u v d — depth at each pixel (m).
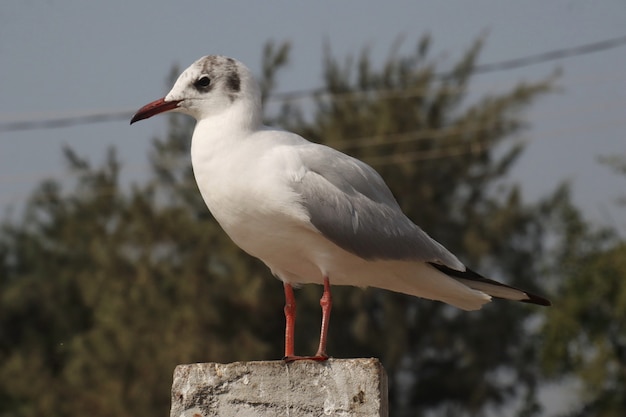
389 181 20.33
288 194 6.93
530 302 7.66
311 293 18.98
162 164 20.77
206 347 18.23
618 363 17.86
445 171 21.09
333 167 7.19
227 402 6.17
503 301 20.72
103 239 20.00
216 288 18.83
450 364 20.94
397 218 7.39
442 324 20.77
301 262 7.29
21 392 19.34
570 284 18.12
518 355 20.66
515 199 20.34
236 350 18.34
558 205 20.56
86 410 18.14
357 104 21.48
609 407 17.75
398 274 7.50
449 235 20.70
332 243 7.11
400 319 20.05
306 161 7.10
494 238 20.41
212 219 19.62
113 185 20.95
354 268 7.32
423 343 20.89
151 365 18.05
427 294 7.68
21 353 20.42
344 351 19.83
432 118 21.31
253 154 7.04
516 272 20.62
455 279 7.61
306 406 6.09
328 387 6.08
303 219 6.95
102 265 19.62
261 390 6.14
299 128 21.02
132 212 19.83
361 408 6.02
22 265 22.30
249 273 18.94
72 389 18.67
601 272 17.92
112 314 18.69
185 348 18.06
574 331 17.89
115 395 17.88
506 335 20.59
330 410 6.06
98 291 19.30
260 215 7.03
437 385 20.72
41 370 19.70
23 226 22.38
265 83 20.89
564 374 18.16
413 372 20.88
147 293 18.81
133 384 17.98
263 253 7.25
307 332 19.38
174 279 18.98
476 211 20.97
